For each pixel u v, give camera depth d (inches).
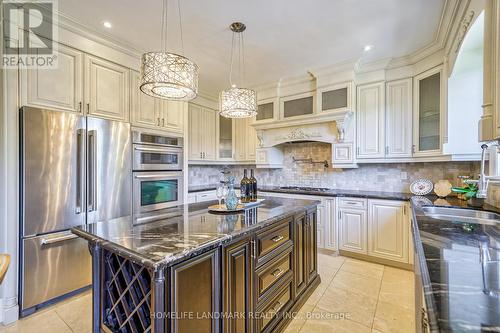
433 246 44.7
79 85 94.6
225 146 192.5
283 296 76.3
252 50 113.7
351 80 128.7
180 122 135.1
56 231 85.4
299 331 73.4
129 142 107.7
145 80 65.3
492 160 89.3
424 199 100.7
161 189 122.6
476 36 75.8
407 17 88.3
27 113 79.4
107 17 88.2
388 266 117.9
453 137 98.0
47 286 84.0
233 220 65.9
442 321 21.6
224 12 85.4
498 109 47.6
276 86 156.6
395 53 116.8
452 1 77.8
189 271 46.8
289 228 80.7
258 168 189.9
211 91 173.8
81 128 91.4
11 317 76.4
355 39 103.7
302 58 122.5
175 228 58.4
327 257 130.0
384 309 83.5
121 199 103.7
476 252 41.4
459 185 117.0
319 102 138.8
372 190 143.3
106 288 57.5
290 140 156.5
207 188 170.2
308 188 160.9
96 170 94.9
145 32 98.3
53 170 84.5
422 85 116.0
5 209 76.8
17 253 78.5
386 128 126.0
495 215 71.0
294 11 84.9
